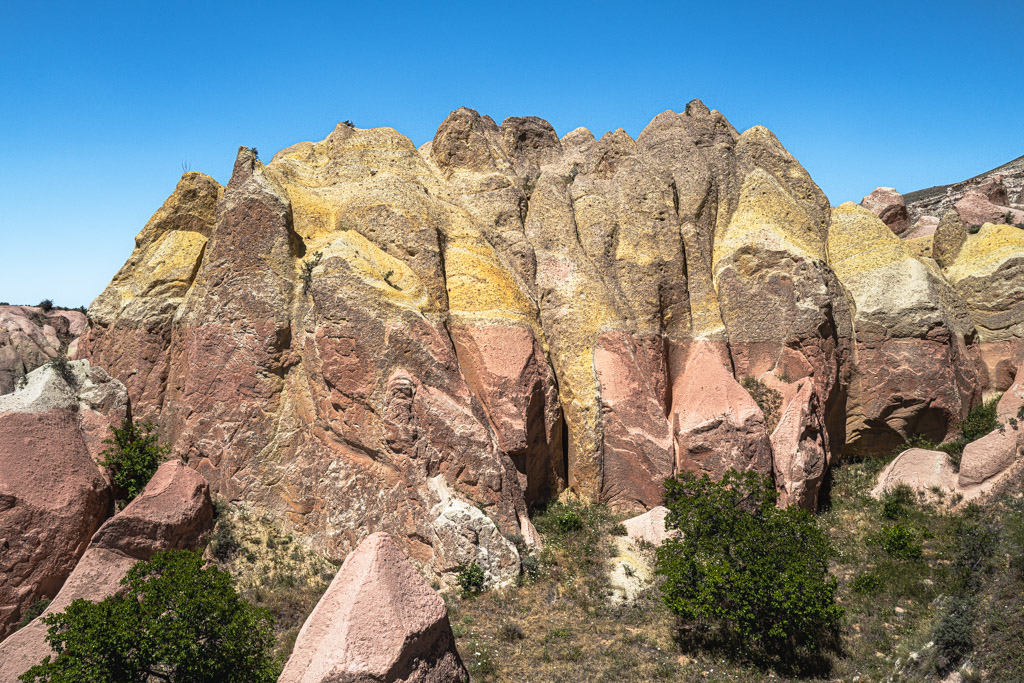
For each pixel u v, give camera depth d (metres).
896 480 24.88
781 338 26.58
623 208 28.78
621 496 24.31
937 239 33.03
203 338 21.94
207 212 25.52
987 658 14.93
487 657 16.20
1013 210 44.09
